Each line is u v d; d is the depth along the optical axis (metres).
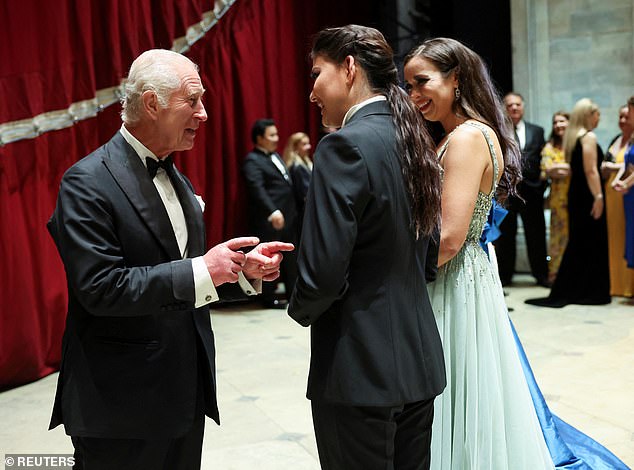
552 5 7.93
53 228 1.85
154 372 1.84
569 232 6.52
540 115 8.09
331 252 1.66
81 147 5.07
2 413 4.00
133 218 1.83
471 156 2.35
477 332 2.48
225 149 7.00
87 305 1.73
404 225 1.78
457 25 8.73
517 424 2.51
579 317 5.93
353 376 1.73
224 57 6.89
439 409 2.43
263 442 3.43
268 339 5.52
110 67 5.24
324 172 1.73
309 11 7.93
